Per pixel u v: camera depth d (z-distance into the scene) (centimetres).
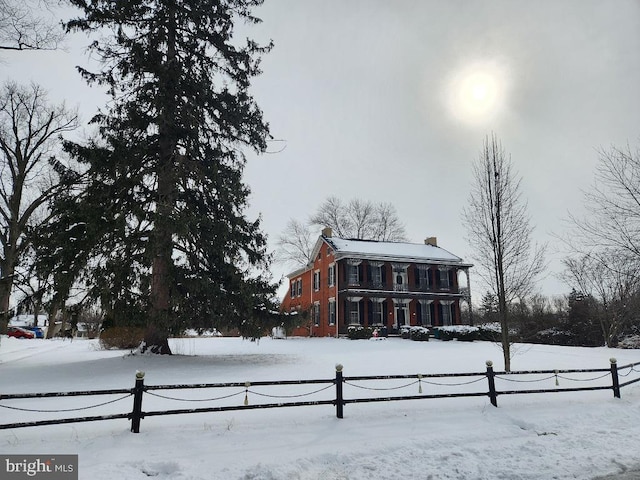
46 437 649
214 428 717
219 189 1588
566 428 803
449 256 4084
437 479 554
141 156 1524
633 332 3581
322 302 4025
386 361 1531
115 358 1455
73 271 1337
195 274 1494
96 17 1532
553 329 3650
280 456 609
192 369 1280
